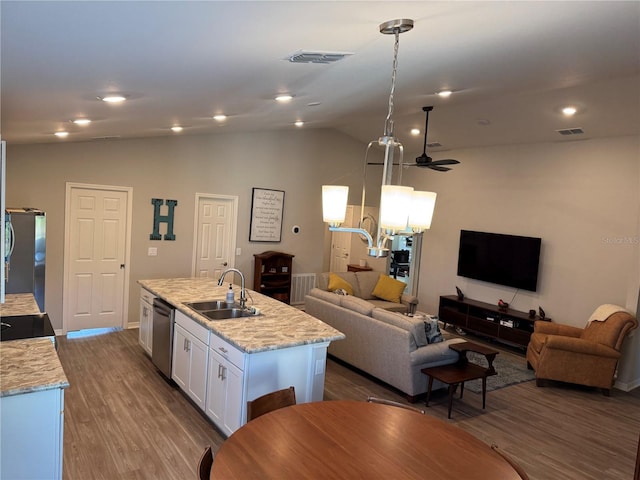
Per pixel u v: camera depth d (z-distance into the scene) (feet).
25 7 4.21
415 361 14.23
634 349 17.01
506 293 22.29
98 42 5.51
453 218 24.97
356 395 14.96
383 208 6.17
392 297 23.22
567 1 5.70
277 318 12.46
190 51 6.36
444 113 19.61
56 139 16.85
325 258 35.14
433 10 5.72
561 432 13.21
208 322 11.60
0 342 8.96
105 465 9.96
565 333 18.19
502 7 5.79
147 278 20.88
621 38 7.33
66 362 16.01
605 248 18.61
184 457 10.44
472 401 15.08
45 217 16.69
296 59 7.33
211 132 21.16
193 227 22.04
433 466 5.96
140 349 17.78
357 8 5.39
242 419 10.18
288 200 25.36
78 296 19.24
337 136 26.84
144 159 20.33
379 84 11.18
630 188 17.85
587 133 18.42
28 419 7.18
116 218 19.85
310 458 5.96
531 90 12.49
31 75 6.96
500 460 6.22
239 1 4.57
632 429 13.66
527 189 21.40
